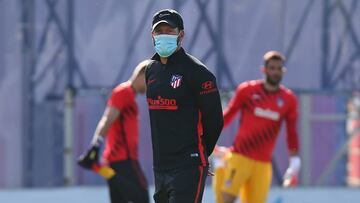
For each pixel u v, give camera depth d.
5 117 32.50
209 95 15.90
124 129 22.94
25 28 32.31
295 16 33.00
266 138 24.84
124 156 23.02
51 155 32.81
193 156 16.11
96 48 32.47
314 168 34.09
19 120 32.56
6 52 32.31
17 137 32.56
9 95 32.47
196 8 32.50
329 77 33.22
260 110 24.67
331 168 34.16
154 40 16.02
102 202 31.25
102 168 22.86
